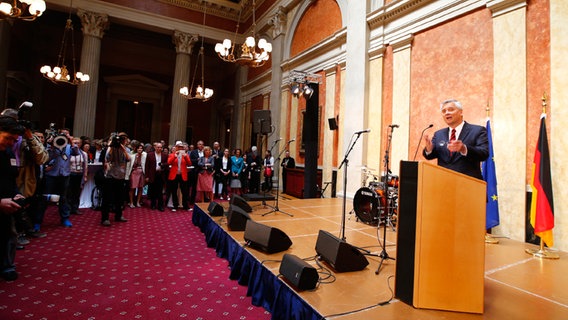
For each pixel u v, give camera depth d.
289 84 10.07
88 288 2.73
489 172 3.92
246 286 2.93
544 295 2.16
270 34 11.53
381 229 4.11
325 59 8.45
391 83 6.16
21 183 3.64
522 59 4.06
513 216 4.01
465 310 1.87
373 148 6.41
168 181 7.09
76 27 14.01
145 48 15.81
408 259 1.99
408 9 5.81
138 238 4.46
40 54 13.51
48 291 2.64
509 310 1.92
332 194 7.72
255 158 9.21
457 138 3.16
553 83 3.74
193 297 2.64
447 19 5.09
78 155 5.81
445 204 1.89
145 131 16.14
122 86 15.44
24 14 11.91
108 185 5.11
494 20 4.40
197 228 5.25
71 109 14.06
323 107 8.48
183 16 12.66
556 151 3.67
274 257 2.83
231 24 13.61
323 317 1.78
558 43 3.72
